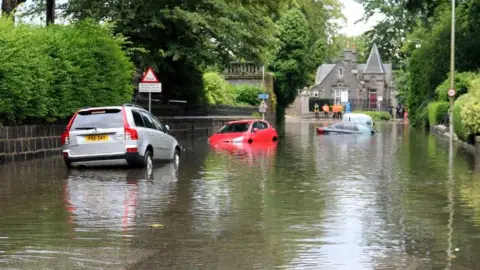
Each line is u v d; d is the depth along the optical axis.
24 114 26.58
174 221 13.66
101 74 32.78
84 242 11.62
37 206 15.35
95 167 24.59
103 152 23.38
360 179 21.59
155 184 19.70
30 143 27.80
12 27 26.02
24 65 25.17
